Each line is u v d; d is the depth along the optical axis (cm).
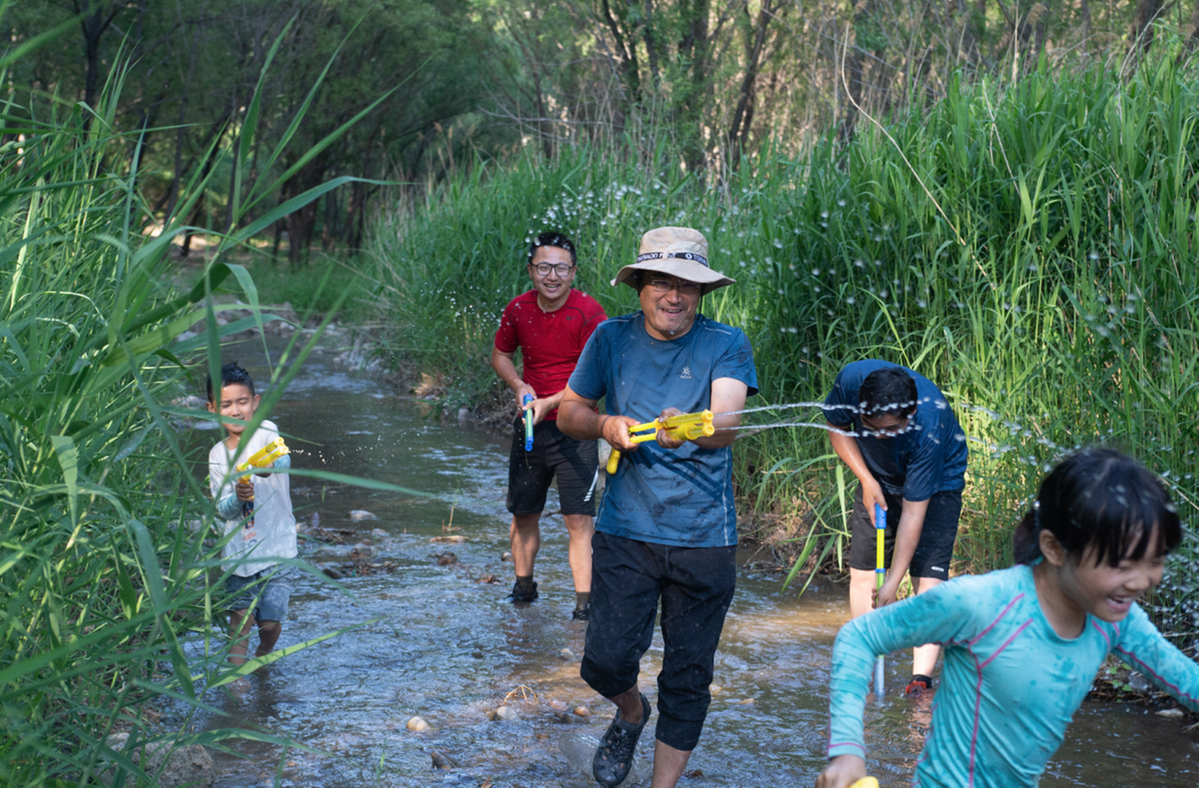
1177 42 673
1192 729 439
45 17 1678
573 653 526
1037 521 207
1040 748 217
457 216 1344
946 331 607
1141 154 586
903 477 476
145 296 232
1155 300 543
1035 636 210
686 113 1582
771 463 738
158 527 362
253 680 475
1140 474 189
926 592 217
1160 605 504
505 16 2077
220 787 365
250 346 1845
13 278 320
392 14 2566
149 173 354
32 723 248
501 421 1181
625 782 389
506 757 402
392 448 1046
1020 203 630
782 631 564
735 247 860
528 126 1739
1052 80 681
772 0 1557
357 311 1736
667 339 366
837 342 704
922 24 1028
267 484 463
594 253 1072
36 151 375
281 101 2622
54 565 287
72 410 245
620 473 362
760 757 410
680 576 351
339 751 403
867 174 696
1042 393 581
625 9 1758
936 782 226
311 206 3136
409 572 659
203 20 2162
